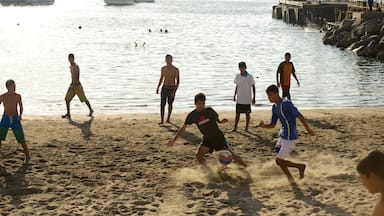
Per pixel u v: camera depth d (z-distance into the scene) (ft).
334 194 25.75
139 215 23.25
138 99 69.26
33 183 27.63
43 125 44.93
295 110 26.58
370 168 11.24
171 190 26.73
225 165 29.78
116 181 28.19
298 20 264.72
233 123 46.78
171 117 50.62
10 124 31.24
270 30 237.04
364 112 56.08
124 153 34.40
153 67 107.65
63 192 26.32
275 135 40.81
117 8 555.69
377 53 130.11
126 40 183.21
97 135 40.37
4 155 33.24
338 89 80.79
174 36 203.41
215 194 25.98
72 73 50.03
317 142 38.17
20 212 23.48
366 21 157.48
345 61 122.11
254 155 34.06
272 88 26.76
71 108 62.54
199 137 39.91
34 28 252.01
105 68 104.63
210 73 97.40
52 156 33.30
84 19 341.82
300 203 24.49
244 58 126.62
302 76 95.81
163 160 32.63
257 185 27.48
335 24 191.52
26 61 115.24
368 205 23.98
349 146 36.81
